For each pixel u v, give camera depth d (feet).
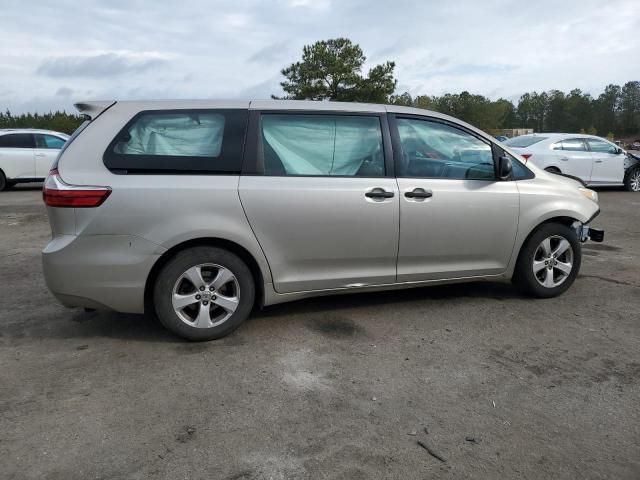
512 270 15.58
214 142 12.67
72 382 10.76
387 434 9.04
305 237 13.07
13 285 17.54
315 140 13.39
